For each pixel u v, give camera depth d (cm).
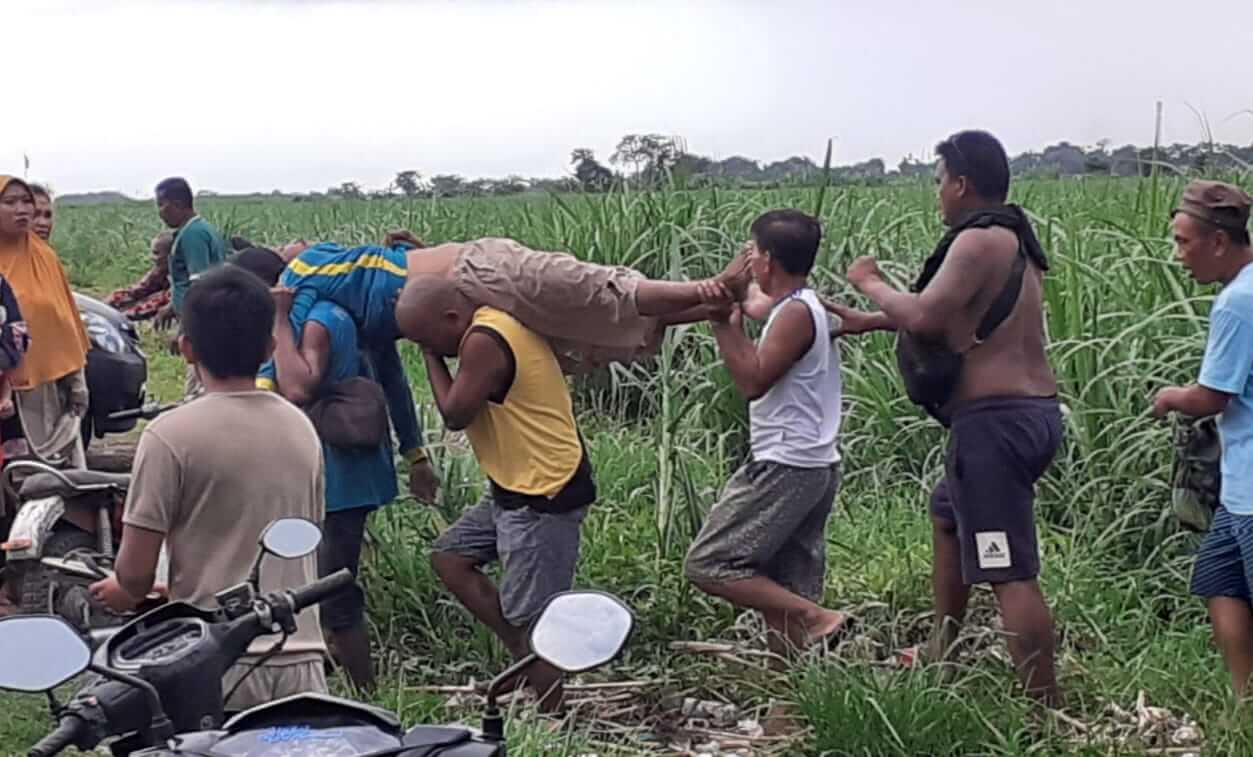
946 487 604
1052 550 721
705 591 611
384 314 601
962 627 617
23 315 748
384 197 1562
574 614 314
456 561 607
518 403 572
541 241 1165
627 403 1009
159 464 415
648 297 569
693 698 614
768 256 591
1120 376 745
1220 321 520
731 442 874
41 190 809
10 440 753
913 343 564
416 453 666
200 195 3111
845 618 604
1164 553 703
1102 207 959
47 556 653
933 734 521
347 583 368
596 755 540
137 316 1396
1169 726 561
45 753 309
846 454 856
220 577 417
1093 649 646
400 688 576
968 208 565
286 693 423
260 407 430
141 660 334
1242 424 523
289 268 604
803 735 544
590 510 770
